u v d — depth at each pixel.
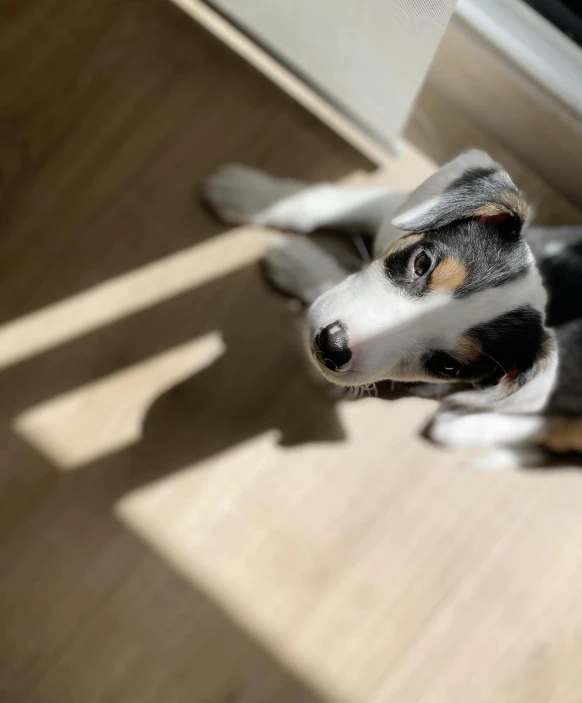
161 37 0.68
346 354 0.49
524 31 0.63
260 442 0.67
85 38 0.68
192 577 0.65
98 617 0.63
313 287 0.65
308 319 0.53
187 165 0.68
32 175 0.66
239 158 0.68
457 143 0.72
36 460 0.64
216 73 0.69
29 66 0.67
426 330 0.49
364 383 0.50
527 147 0.71
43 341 0.65
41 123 0.67
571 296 0.58
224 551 0.65
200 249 0.67
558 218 0.72
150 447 0.65
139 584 0.64
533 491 0.69
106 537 0.64
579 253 0.58
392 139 0.68
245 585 0.65
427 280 0.49
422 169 0.70
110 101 0.67
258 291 0.67
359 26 0.57
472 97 0.70
